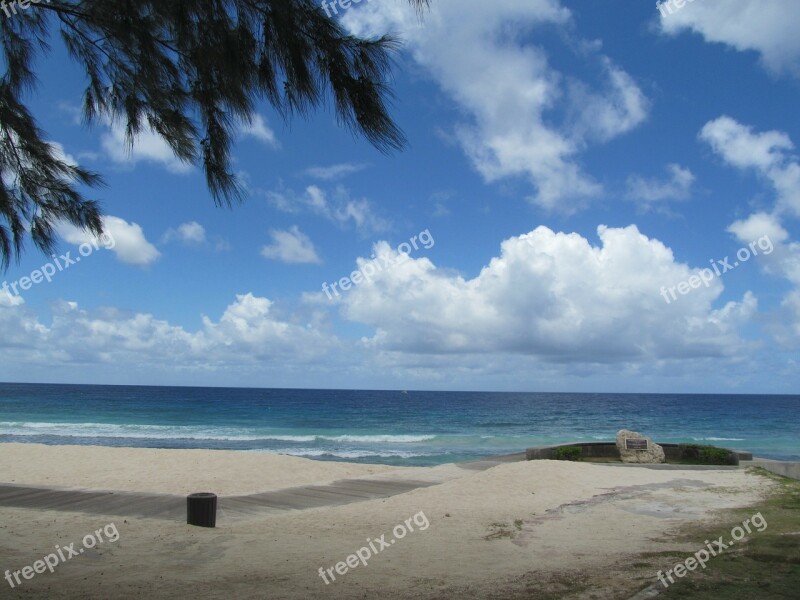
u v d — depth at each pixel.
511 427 54.22
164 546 7.45
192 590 5.35
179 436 40.09
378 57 3.24
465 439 40.25
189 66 3.83
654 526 8.51
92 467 15.98
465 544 7.53
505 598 4.96
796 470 14.52
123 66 4.18
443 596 5.06
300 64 3.21
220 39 3.32
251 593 5.23
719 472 14.92
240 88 3.54
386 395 158.12
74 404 79.88
